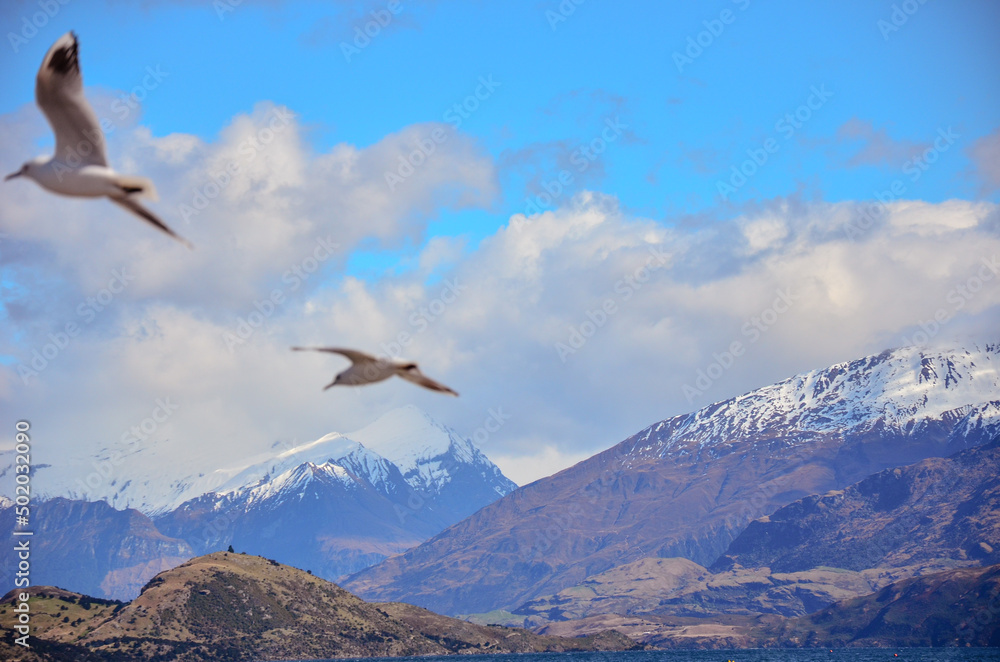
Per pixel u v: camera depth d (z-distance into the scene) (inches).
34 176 618.8
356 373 599.5
